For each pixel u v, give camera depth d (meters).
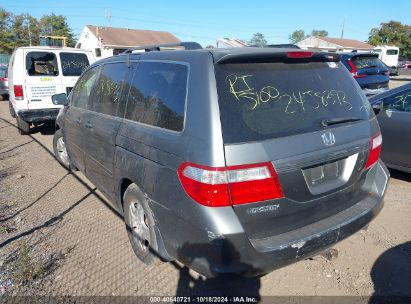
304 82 2.78
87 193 5.05
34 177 5.73
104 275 3.23
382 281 3.12
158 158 2.71
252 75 2.58
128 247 3.67
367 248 3.60
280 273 3.25
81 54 8.87
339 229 2.73
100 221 4.22
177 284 3.11
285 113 2.57
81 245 3.71
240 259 2.35
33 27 61.88
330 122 2.72
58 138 6.05
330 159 2.66
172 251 2.69
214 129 2.33
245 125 2.39
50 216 4.36
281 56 2.70
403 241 3.72
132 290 3.04
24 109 8.14
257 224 2.42
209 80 2.46
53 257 3.50
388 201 4.67
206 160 2.30
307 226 2.68
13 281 3.15
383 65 11.32
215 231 2.30
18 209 4.56
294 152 2.46
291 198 2.49
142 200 3.05
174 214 2.57
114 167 3.47
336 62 3.15
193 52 2.76
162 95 2.88
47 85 8.34
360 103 3.10
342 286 3.07
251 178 2.32
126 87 3.47
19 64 8.05
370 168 3.10
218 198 2.29
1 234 3.93
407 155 5.07
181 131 2.54
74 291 3.03
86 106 4.38
